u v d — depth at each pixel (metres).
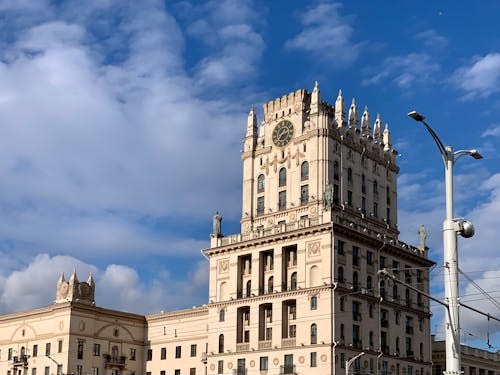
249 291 115.06
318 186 114.12
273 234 112.31
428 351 119.88
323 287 104.44
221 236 121.38
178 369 127.25
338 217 108.62
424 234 126.00
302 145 118.81
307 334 104.75
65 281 129.75
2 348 137.88
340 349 102.31
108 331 129.50
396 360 111.94
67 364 121.94
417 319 119.19
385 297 113.38
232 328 113.94
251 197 123.88
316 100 119.44
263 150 124.88
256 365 109.12
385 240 116.75
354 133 122.50
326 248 106.25
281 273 110.62
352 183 118.94
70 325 123.81
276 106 125.62
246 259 117.69
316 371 101.94
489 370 142.25
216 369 114.06
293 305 109.00
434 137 41.09
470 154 41.81
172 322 130.88
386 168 127.56
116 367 129.00
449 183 41.25
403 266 119.44
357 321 106.88
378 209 123.12
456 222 41.00
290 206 117.25
